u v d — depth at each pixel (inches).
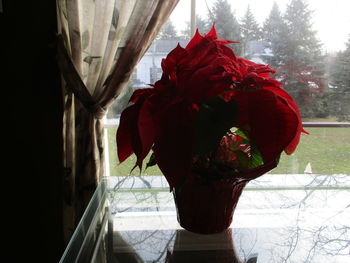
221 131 12.1
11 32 41.5
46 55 42.4
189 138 12.1
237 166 14.6
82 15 38.0
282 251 17.4
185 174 12.0
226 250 17.3
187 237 18.2
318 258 16.8
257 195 24.7
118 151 15.5
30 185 46.4
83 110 39.5
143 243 18.3
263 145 12.1
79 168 40.4
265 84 13.4
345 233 19.3
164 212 22.3
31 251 48.9
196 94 12.2
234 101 12.7
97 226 20.0
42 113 44.3
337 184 26.8
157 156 12.4
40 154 45.5
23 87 43.4
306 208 22.5
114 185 26.6
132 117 14.2
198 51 13.8
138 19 37.5
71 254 16.0
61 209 47.3
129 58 38.5
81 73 39.1
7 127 44.5
